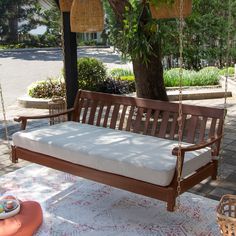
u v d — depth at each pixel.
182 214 3.62
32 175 4.59
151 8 4.01
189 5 3.79
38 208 3.49
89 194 4.07
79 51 23.52
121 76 10.99
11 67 16.44
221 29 12.43
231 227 2.67
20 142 4.24
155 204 3.83
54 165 3.96
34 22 27.33
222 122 3.88
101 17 4.21
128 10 5.76
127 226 3.44
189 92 9.25
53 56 21.02
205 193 4.05
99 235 3.30
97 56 20.55
